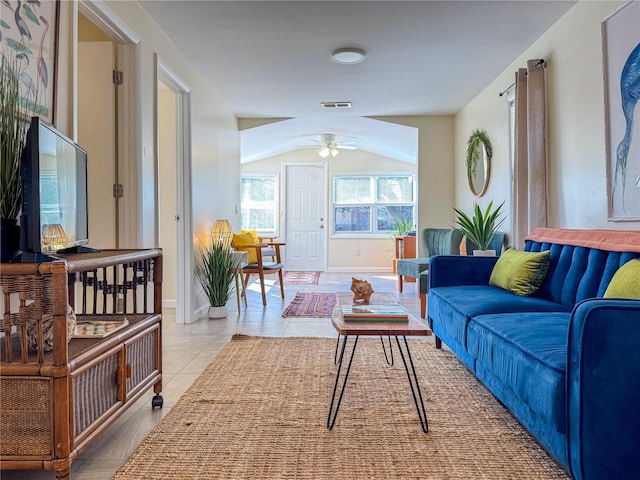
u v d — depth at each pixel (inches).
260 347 118.0
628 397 47.2
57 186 62.4
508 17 115.3
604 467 47.4
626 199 89.7
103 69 107.7
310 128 251.0
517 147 132.7
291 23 118.7
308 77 162.2
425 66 151.6
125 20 102.0
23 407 51.1
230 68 152.6
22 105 65.8
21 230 54.3
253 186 334.0
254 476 56.4
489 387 77.0
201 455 61.8
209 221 173.0
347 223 332.5
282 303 189.0
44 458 50.8
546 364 54.2
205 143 167.8
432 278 118.8
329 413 71.1
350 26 120.5
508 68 152.5
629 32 88.0
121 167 108.7
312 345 120.0
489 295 95.3
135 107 108.2
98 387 59.4
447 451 62.9
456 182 216.7
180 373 98.0
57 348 51.2
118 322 71.2
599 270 80.4
